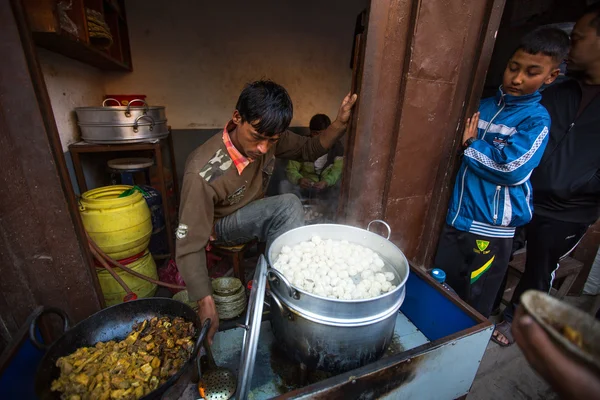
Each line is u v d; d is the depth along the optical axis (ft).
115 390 2.63
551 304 1.55
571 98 4.70
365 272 3.68
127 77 9.13
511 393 4.68
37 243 3.30
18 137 2.89
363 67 4.11
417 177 5.28
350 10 10.67
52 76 5.62
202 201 3.59
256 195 4.78
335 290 3.35
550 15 6.19
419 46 4.22
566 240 5.15
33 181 3.08
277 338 3.49
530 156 3.94
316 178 9.48
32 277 3.42
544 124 4.03
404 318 4.82
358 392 2.82
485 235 4.89
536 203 5.25
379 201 5.24
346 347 3.02
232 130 3.91
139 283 5.23
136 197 5.15
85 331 3.18
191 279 3.45
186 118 10.02
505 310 5.99
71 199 3.35
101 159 7.94
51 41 4.60
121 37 8.64
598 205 4.90
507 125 4.43
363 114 4.41
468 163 4.60
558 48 3.74
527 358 1.54
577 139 4.65
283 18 10.00
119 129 5.97
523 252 6.93
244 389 2.45
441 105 4.85
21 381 2.80
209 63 9.71
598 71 4.38
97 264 4.94
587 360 1.27
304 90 11.10
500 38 6.81
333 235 4.43
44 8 3.68
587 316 1.45
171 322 3.39
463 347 3.33
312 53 10.74
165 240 7.22
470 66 4.81
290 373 3.72
